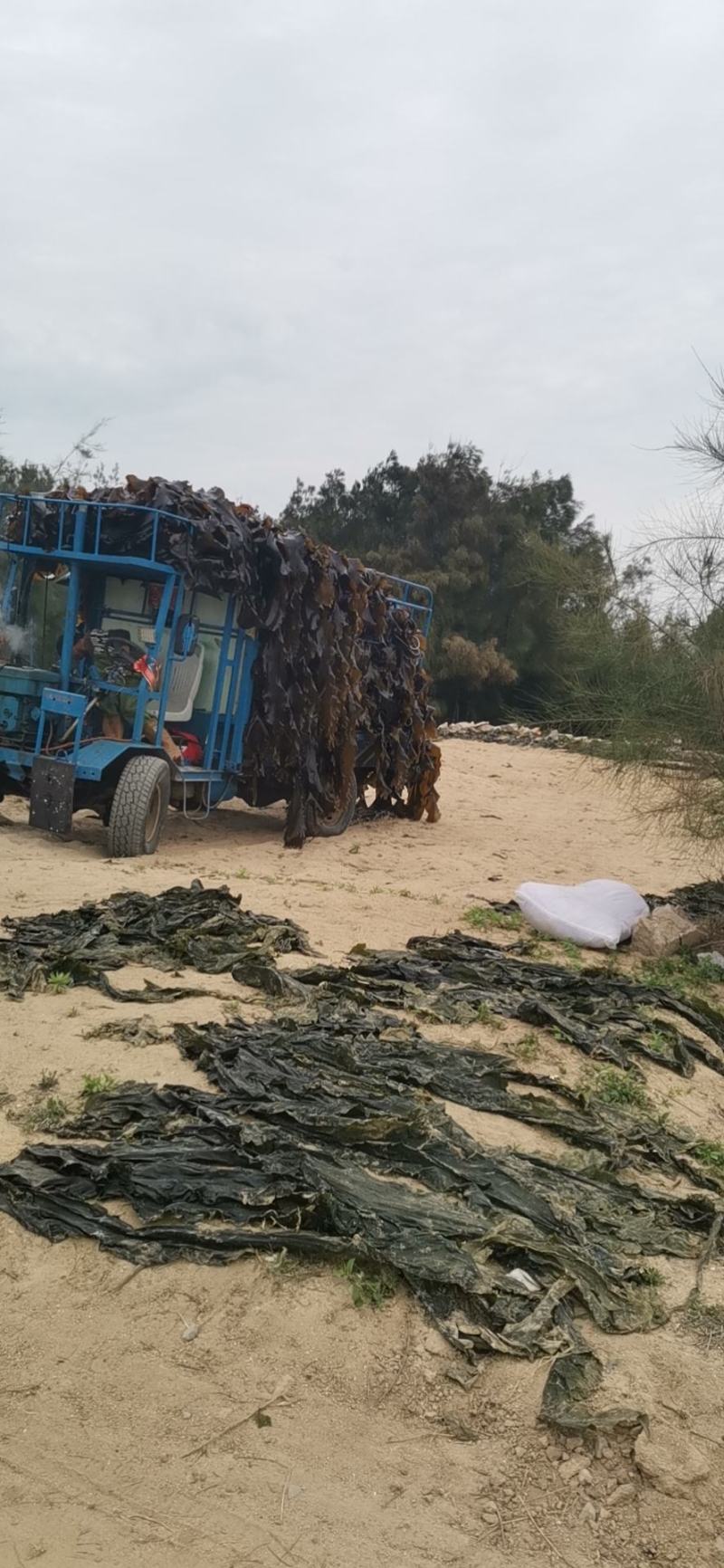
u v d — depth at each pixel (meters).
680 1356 3.78
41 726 10.92
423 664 15.87
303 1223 4.11
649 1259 4.32
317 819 13.33
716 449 10.05
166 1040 5.65
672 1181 5.09
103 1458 3.18
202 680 12.20
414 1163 4.60
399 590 16.64
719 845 11.18
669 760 10.32
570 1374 3.56
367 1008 6.61
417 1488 3.18
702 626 10.16
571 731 12.83
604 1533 3.11
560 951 9.06
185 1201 4.17
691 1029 7.44
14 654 12.01
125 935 7.49
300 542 12.27
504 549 36.44
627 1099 5.91
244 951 7.29
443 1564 2.97
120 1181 4.27
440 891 10.82
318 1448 3.27
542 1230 4.28
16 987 6.19
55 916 7.88
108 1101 4.85
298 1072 5.34
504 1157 4.82
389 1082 5.37
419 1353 3.61
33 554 11.40
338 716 12.95
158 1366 3.49
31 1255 3.88
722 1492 3.28
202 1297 3.75
